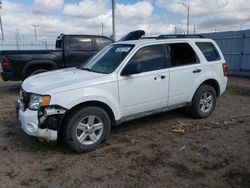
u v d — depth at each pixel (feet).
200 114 19.34
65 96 13.14
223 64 20.35
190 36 19.69
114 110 14.82
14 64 28.02
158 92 16.55
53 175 11.69
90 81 13.98
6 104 24.82
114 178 11.41
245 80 40.78
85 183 11.05
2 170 12.14
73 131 13.43
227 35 48.29
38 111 12.95
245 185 10.83
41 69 29.55
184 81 17.78
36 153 13.92
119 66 15.07
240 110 22.22
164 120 19.31
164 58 16.90
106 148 14.52
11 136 16.29
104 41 33.45
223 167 12.25
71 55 31.01
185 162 12.75
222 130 17.20
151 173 11.77
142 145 14.87
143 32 20.92
